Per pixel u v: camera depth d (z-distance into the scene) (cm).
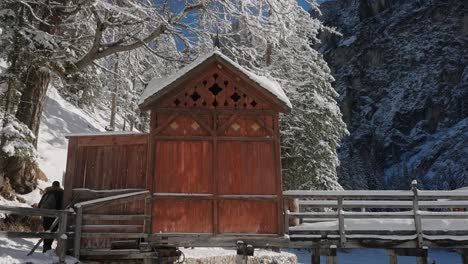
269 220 1051
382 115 14138
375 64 15675
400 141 13112
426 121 13462
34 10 1655
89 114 2930
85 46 1925
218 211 1046
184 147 1075
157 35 1700
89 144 1149
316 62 3375
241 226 1043
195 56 1844
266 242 1040
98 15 1525
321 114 3119
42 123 2253
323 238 1066
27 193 1509
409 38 15838
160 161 1065
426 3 16312
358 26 16650
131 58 2056
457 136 11750
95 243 1077
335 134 3362
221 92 1100
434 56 14838
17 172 1491
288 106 1084
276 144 1082
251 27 1778
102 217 1048
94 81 2647
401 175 10581
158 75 2084
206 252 1470
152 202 1049
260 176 1066
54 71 1553
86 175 1132
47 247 1060
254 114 1093
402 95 14362
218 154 1073
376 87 15138
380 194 1081
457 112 13112
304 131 3064
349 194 1076
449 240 1059
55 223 1064
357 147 13000
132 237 1041
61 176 1844
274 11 1705
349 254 3819
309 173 3027
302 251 3362
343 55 15975
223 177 1062
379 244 1066
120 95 2808
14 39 1402
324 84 3291
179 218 1045
